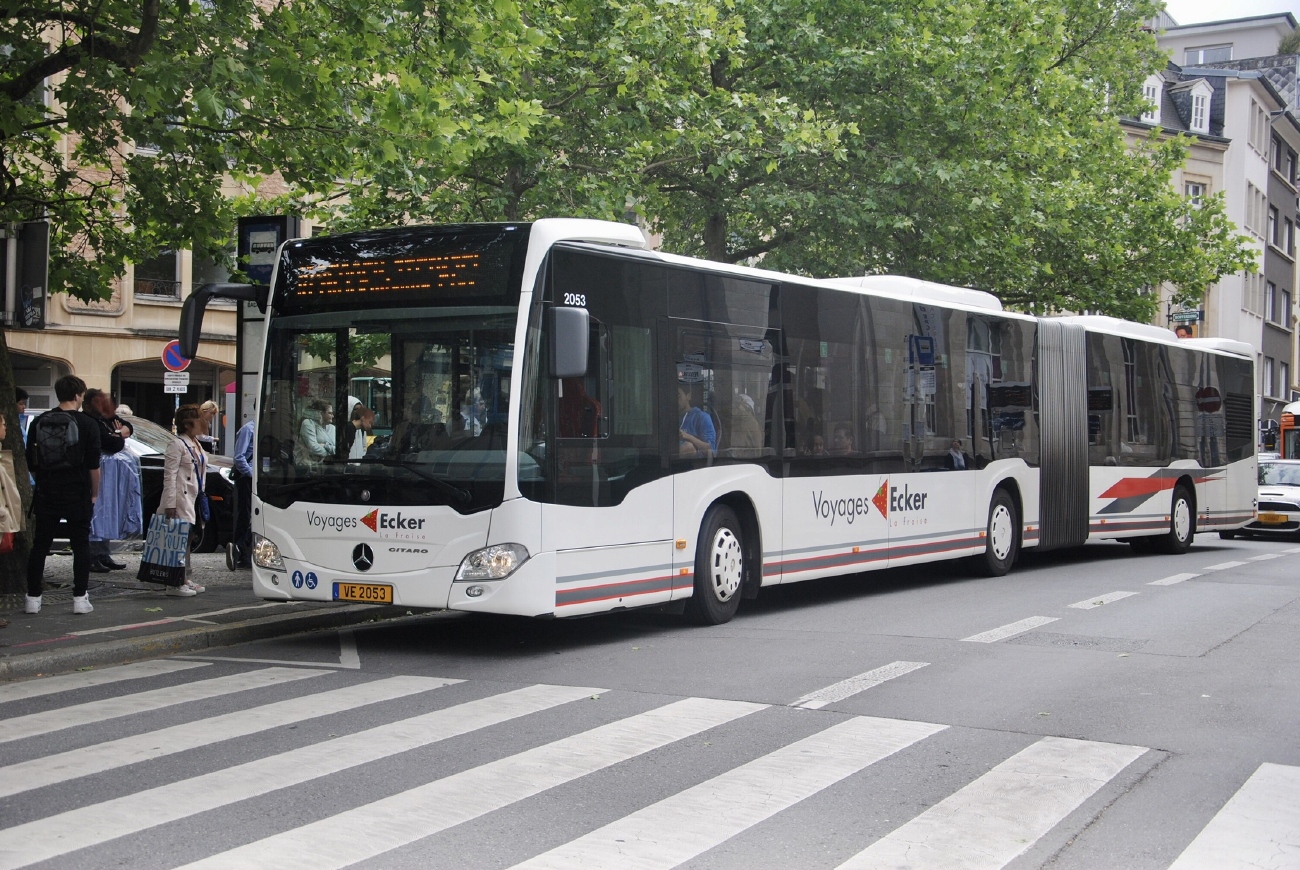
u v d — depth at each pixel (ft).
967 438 52.08
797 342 42.52
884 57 72.33
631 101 63.62
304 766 21.66
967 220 76.07
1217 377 74.38
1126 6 111.65
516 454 32.14
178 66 37.14
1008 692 28.14
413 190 54.90
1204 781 21.08
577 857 16.92
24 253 33.81
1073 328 60.34
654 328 36.45
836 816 18.92
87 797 19.75
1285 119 215.10
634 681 29.60
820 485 43.16
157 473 59.57
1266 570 58.75
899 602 45.01
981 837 17.98
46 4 40.86
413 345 33.58
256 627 36.68
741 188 73.05
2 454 41.47
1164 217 100.63
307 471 34.37
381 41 40.65
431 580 32.60
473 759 22.17
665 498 36.58
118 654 32.71
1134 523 64.85
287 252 35.53
